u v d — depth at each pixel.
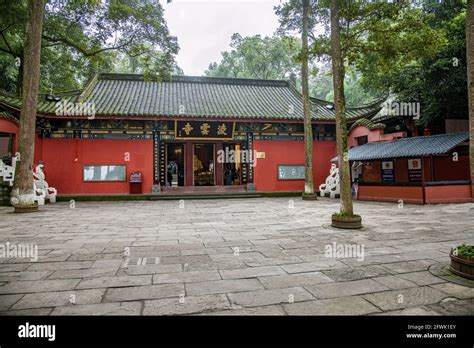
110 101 21.06
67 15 17.98
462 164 17.30
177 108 21.22
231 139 22.03
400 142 17.11
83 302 3.85
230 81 27.38
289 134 22.97
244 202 18.30
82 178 19.84
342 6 8.91
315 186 23.20
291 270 5.12
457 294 4.04
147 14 17.06
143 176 20.64
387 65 9.77
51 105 19.03
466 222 9.69
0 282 4.57
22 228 9.30
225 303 3.80
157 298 3.97
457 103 17.64
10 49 19.97
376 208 13.98
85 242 7.34
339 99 9.21
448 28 16.05
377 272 4.97
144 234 8.34
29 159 13.41
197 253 6.29
